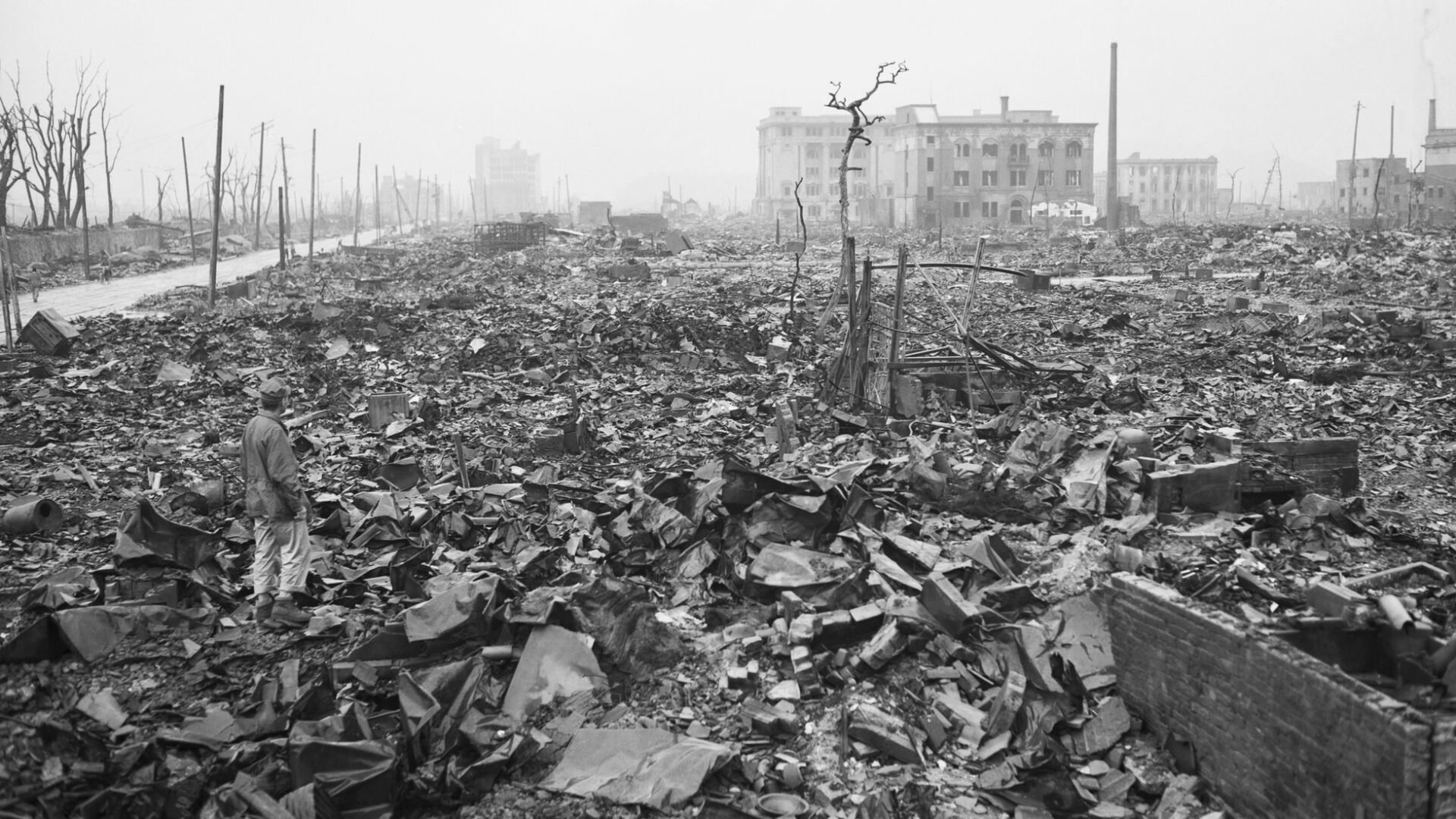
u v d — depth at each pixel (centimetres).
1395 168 9538
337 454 1359
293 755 600
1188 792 611
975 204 9662
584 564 889
